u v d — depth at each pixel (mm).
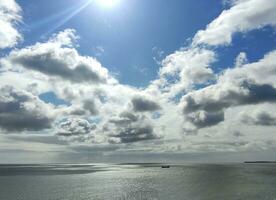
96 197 74062
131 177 146125
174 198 69938
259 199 67250
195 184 102125
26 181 121938
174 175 157750
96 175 166500
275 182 107375
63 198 73125
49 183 112000
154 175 161125
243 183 104000
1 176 156750
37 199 71688
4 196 76562
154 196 73688
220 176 142625
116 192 83000
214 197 70625
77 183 112125
